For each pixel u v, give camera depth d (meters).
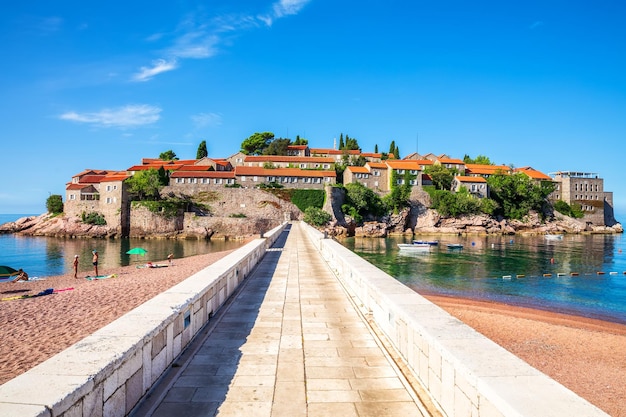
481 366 4.42
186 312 8.04
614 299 31.88
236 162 124.31
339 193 100.69
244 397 5.96
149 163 121.75
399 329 7.51
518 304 29.80
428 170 117.88
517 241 90.94
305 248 32.72
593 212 128.88
